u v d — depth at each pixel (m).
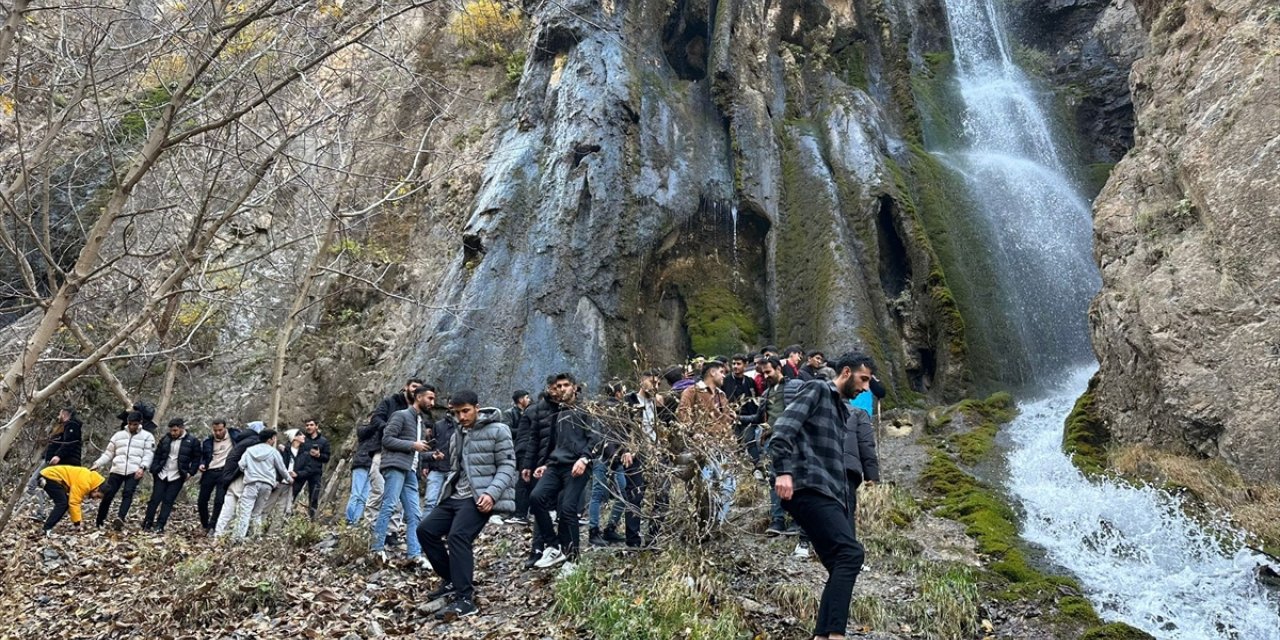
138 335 14.95
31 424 14.34
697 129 19.33
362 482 10.06
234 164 10.39
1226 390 9.28
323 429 18.23
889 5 23.47
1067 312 17.59
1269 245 9.34
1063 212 19.78
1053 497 9.60
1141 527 8.52
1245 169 9.79
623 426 7.73
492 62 22.98
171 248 6.98
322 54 7.09
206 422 18.66
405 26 21.27
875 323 15.98
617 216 17.02
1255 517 8.16
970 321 16.45
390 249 20.30
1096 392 11.77
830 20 22.48
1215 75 10.82
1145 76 12.78
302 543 9.51
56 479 11.12
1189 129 10.92
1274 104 9.74
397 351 17.73
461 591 6.75
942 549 8.42
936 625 6.55
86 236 6.85
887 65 22.28
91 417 18.48
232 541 9.60
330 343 19.38
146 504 15.11
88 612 7.75
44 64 8.09
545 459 8.37
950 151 21.61
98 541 10.78
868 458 6.29
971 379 15.28
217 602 7.15
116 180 6.32
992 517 9.14
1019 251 18.47
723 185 18.58
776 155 19.02
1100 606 7.16
